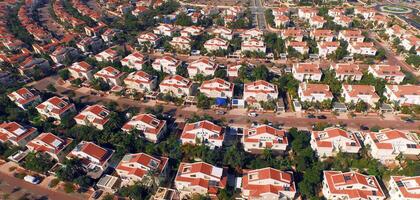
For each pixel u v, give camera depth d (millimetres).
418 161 103438
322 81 154875
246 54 184250
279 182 92875
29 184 102438
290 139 116250
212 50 188625
